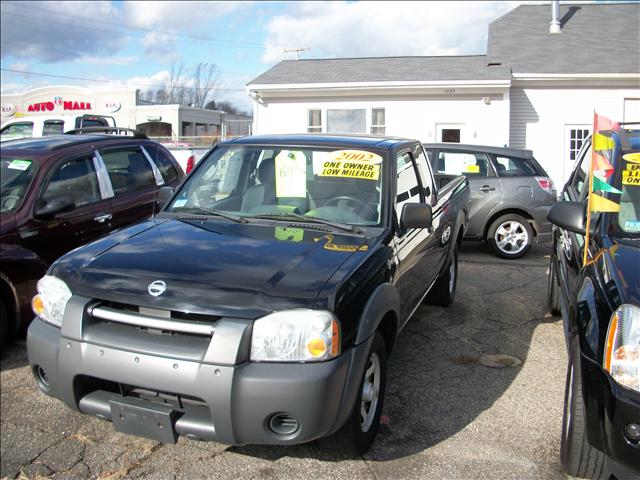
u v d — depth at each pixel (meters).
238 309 2.80
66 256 3.43
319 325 2.78
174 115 30.73
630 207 3.63
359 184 4.07
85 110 31.78
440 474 3.21
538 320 5.80
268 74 18.47
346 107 17.14
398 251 3.83
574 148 16.72
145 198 6.41
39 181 5.29
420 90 16.47
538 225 8.71
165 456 3.39
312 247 3.43
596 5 20.70
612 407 2.65
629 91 16.12
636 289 2.79
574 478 3.17
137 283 2.99
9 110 32.12
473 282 7.31
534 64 16.98
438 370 4.57
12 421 3.77
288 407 2.71
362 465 3.29
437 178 6.49
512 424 3.75
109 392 3.04
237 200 4.22
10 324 4.86
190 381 2.73
